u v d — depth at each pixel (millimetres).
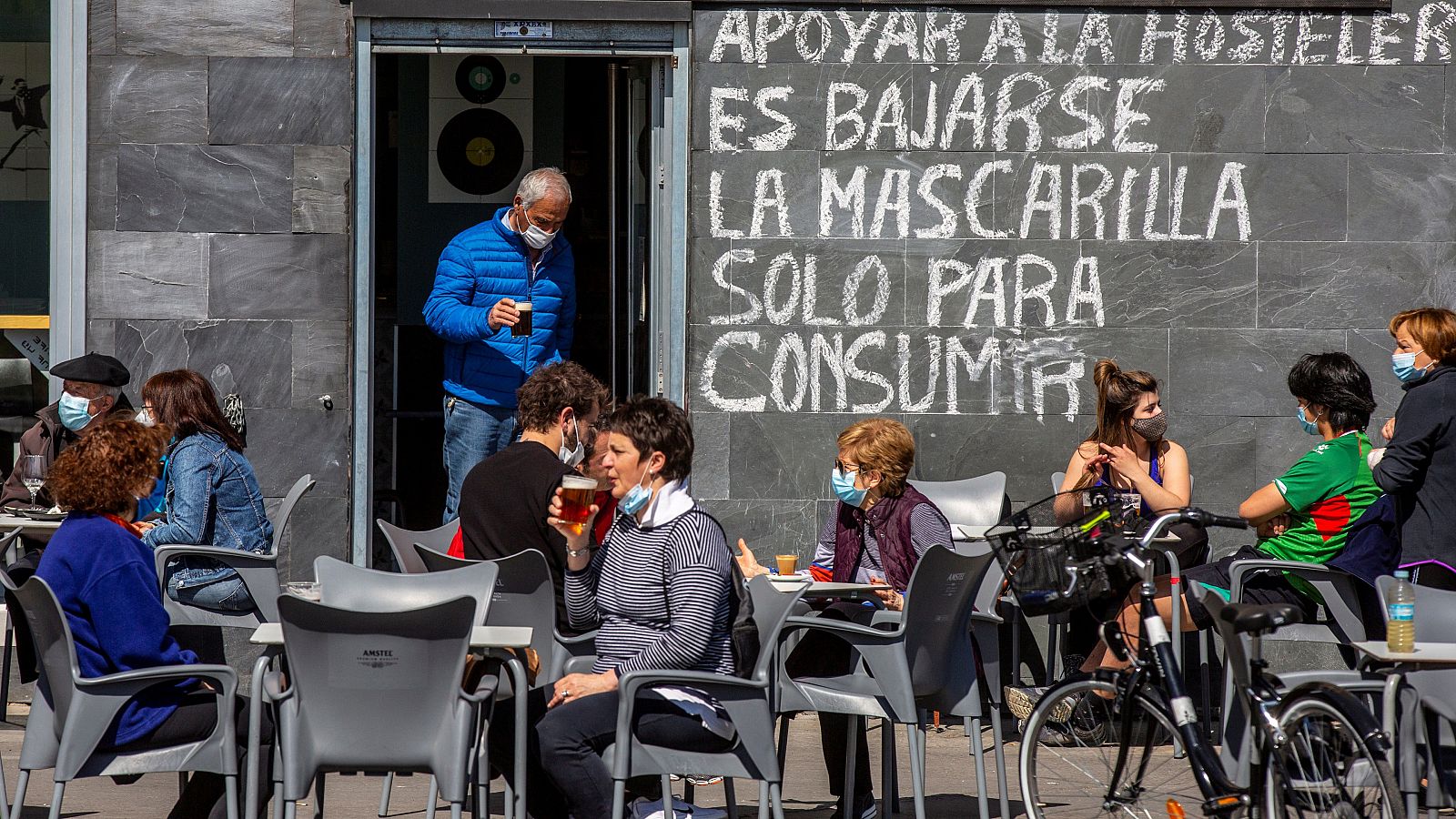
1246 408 19422
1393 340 19375
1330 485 15875
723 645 11336
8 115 19078
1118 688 12086
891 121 19219
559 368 14289
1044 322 19375
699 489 19359
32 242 19219
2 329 19328
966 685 13008
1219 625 11555
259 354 19094
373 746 10312
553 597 12922
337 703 10273
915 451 19391
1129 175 19297
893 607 14109
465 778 10227
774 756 10930
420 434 24203
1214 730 17344
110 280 19016
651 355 19641
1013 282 19344
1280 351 19406
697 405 19312
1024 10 19172
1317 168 19312
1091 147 19281
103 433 11336
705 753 10953
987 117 19234
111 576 10984
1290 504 15930
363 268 19141
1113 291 19359
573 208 24094
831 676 13672
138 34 18844
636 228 20391
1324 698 10945
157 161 18953
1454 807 11445
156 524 15594
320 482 19141
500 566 12844
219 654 15773
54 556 11039
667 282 19469
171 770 10891
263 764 11375
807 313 19312
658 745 10891
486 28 19094
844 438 14875
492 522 13570
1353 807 10797
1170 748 11750
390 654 10234
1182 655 16391
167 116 18922
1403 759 11016
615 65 20797
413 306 24094
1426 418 14539
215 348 19047
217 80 18906
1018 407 19406
